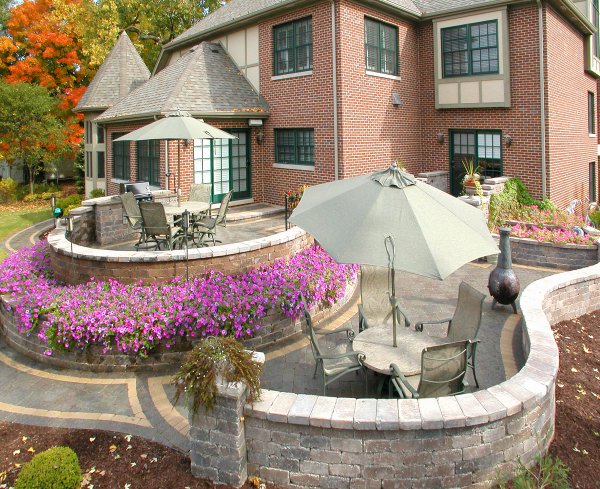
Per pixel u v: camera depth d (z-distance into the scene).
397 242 4.89
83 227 12.29
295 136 16.59
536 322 6.78
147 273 8.30
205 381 4.57
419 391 5.11
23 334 7.86
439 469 4.46
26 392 6.73
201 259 8.40
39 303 7.52
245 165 17.47
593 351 7.45
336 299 8.83
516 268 11.90
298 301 7.98
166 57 22.08
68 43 29.61
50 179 32.38
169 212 10.67
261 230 13.56
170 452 5.30
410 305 9.29
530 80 15.55
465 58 16.72
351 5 15.01
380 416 4.40
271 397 4.78
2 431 5.81
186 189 15.63
